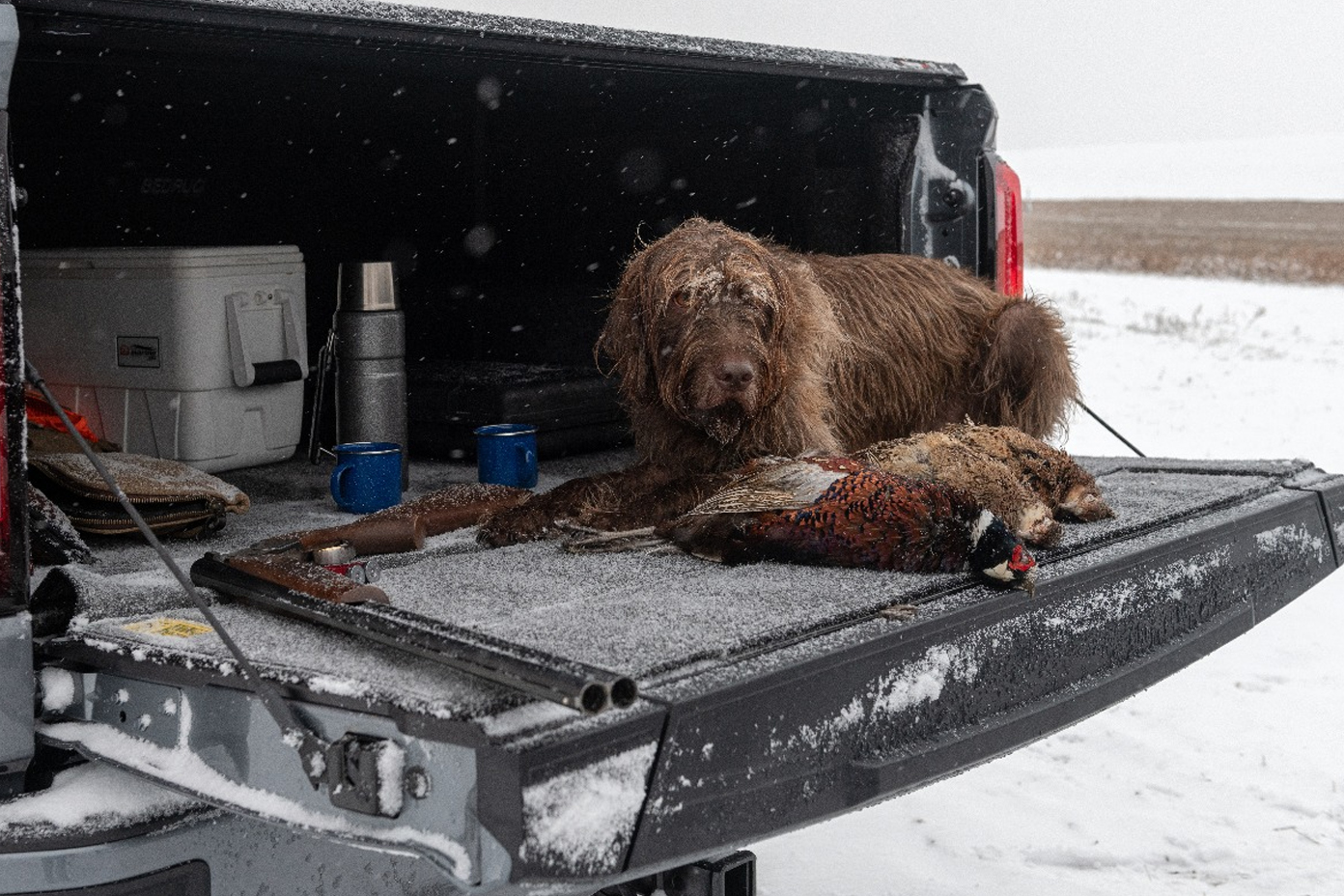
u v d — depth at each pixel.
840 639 2.29
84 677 2.35
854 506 2.82
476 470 4.50
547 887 1.80
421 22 3.23
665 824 1.93
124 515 3.21
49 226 4.65
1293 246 34.47
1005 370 4.28
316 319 5.23
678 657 2.13
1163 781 4.53
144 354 4.14
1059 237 39.12
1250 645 5.94
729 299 3.40
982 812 4.32
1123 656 2.89
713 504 2.98
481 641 2.04
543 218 5.26
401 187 5.32
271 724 2.03
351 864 2.46
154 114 4.76
